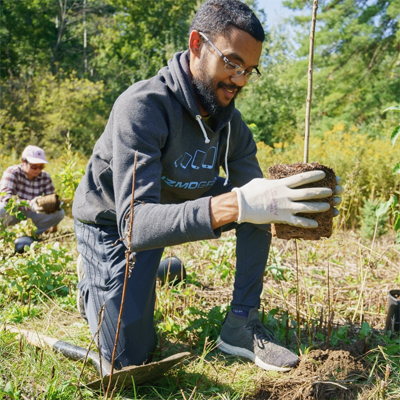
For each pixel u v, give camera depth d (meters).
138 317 1.97
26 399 1.69
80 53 28.28
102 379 1.75
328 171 1.76
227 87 1.95
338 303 2.94
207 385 1.95
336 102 15.81
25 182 4.80
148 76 24.80
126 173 1.78
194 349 2.30
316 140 7.93
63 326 2.49
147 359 2.07
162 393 1.90
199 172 2.21
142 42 26.97
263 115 17.48
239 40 1.82
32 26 26.55
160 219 1.64
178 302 2.81
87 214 2.14
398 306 2.42
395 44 14.48
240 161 2.47
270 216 1.61
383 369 2.06
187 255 3.94
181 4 27.50
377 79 15.52
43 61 24.67
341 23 14.80
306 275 3.54
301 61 15.82
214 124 2.19
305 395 1.85
